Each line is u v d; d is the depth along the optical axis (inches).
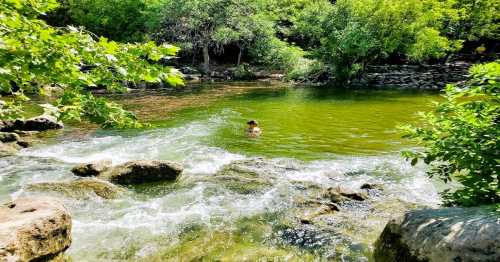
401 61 1679.4
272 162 452.8
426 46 1379.2
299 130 626.2
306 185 381.4
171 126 661.3
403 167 436.5
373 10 1363.2
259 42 1622.8
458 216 203.8
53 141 570.3
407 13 1339.8
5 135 553.6
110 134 610.5
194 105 887.1
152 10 1636.3
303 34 1763.0
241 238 279.3
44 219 228.5
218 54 1850.4
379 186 376.2
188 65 1740.9
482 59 1684.3
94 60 151.2
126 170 397.7
